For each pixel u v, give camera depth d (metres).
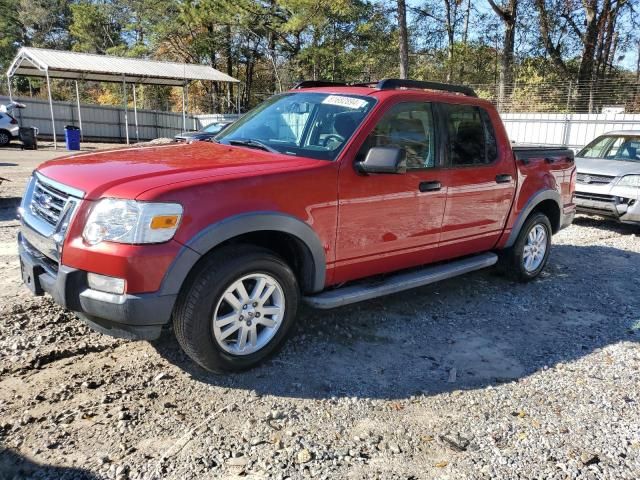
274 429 3.00
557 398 3.52
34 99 31.19
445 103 4.63
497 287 5.74
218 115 32.84
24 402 3.12
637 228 9.39
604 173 8.77
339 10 26.98
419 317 4.78
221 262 3.27
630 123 18.88
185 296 3.21
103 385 3.35
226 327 3.40
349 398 3.37
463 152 4.77
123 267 2.94
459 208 4.71
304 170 3.60
